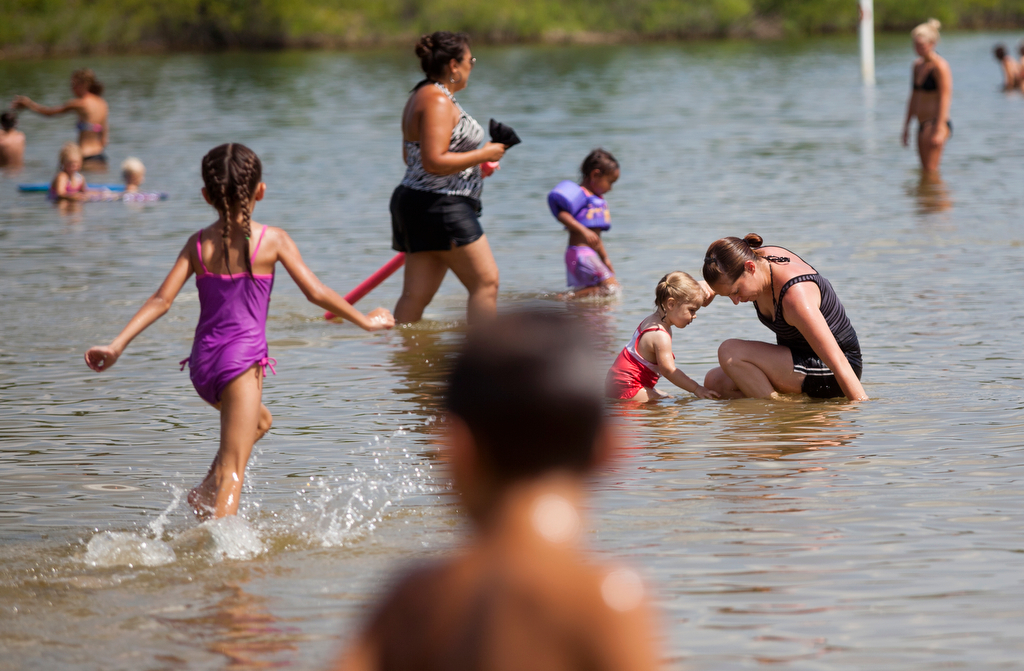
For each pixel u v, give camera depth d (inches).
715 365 835.4
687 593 445.1
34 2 5698.8
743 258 754.2
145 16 5944.9
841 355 744.3
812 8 7145.7
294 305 1081.4
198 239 556.7
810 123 2628.0
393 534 524.1
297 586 463.8
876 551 484.7
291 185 1841.8
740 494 562.9
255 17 6186.0
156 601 450.6
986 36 6609.3
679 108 3016.7
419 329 980.6
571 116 2861.7
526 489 213.9
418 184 964.6
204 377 549.0
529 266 1242.0
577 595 205.5
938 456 615.8
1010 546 486.6
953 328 911.7
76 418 730.2
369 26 6486.2
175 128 2709.2
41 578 475.2
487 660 203.3
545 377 212.4
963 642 399.9
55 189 1766.7
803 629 412.5
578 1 6860.2
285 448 662.5
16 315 1024.9
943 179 1759.4
